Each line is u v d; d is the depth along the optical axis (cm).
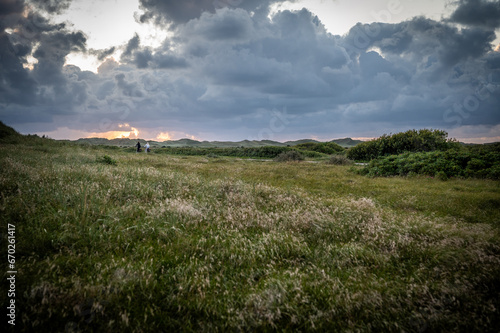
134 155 2352
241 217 498
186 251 346
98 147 2859
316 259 345
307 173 1497
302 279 285
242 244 379
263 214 523
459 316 221
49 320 206
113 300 229
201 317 225
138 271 274
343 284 284
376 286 273
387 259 343
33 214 398
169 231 401
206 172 1359
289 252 363
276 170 1617
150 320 219
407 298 254
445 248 361
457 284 270
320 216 513
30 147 1655
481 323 211
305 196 779
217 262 323
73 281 248
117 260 300
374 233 436
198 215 489
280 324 224
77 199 478
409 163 1459
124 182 670
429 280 286
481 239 394
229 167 1742
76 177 670
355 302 242
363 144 2641
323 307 244
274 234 412
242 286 277
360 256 353
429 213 640
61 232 350
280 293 247
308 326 220
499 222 547
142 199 579
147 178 826
